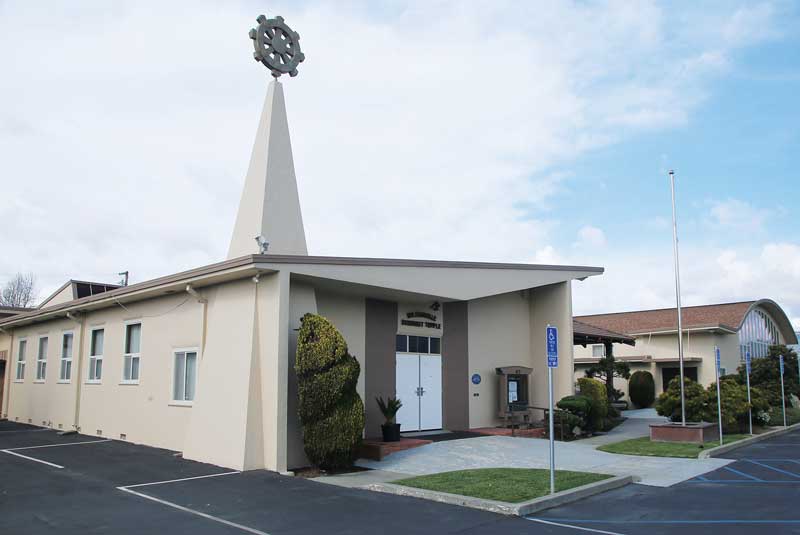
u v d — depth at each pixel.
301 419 12.64
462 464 13.51
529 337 21.55
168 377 16.09
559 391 20.50
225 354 13.91
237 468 12.83
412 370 18.42
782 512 9.22
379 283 15.05
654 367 36.00
